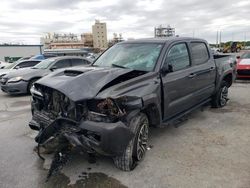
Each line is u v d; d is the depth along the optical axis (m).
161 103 3.96
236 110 6.32
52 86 3.24
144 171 3.43
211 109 6.41
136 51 4.45
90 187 3.10
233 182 3.14
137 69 4.05
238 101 7.32
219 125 5.21
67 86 3.16
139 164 3.61
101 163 3.65
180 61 4.56
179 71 4.40
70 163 3.66
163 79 3.95
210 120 5.54
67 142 3.28
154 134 4.75
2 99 8.79
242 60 11.52
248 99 7.58
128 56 4.42
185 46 4.82
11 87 9.05
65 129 3.14
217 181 3.17
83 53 30.19
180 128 5.05
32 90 3.82
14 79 9.08
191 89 4.79
